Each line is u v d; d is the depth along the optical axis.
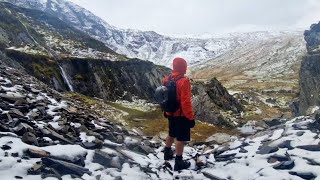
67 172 7.60
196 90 46.22
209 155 11.12
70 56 59.75
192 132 26.27
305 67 35.97
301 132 10.53
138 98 59.50
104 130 11.33
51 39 84.00
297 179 8.24
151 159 10.30
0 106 10.45
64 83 50.22
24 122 9.52
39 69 48.16
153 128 27.30
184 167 9.84
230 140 13.82
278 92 155.75
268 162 9.30
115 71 61.00
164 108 9.54
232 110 47.56
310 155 9.09
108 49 98.88
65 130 10.08
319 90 33.38
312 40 59.47
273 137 10.98
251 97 101.81
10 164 7.07
